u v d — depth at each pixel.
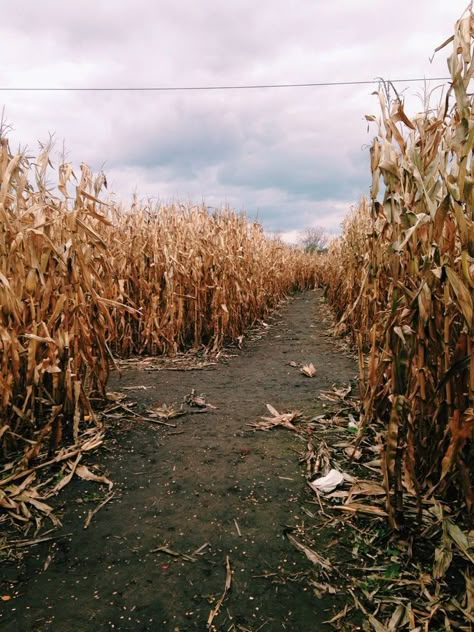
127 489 2.21
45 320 2.75
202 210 6.89
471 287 1.60
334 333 6.80
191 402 3.58
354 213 6.83
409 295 1.79
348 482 2.24
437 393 1.77
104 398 3.29
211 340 6.00
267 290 9.90
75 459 2.51
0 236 2.48
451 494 1.98
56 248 2.56
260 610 1.42
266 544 1.76
